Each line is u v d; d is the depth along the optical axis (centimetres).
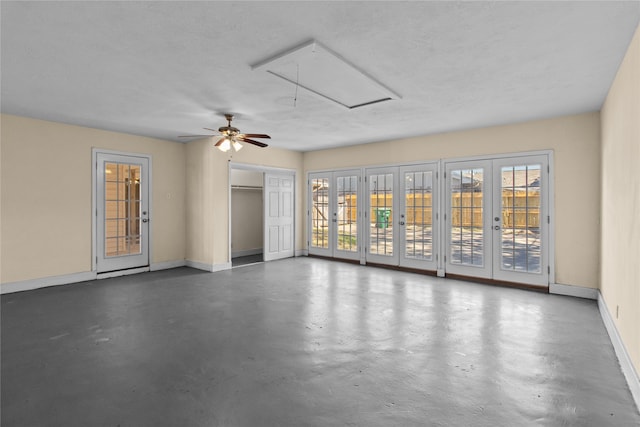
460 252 556
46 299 434
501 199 514
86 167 533
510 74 319
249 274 591
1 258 457
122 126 527
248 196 830
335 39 252
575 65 297
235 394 221
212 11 215
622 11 214
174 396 219
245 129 548
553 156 469
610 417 198
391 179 641
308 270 627
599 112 436
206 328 336
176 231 655
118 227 575
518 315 374
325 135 595
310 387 229
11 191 464
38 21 226
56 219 504
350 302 423
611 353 282
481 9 213
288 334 321
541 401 213
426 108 426
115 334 320
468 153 545
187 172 664
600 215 422
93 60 288
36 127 482
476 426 189
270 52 274
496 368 255
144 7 210
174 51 272
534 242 487
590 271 443
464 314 378
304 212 791
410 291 477
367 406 208
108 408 205
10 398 215
